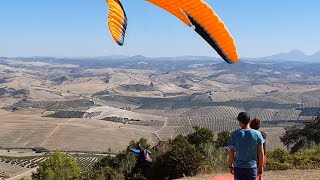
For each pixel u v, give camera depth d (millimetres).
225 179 13688
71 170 61688
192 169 15344
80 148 156500
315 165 15109
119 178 19203
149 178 15688
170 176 15523
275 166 15125
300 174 13703
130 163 22547
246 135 6633
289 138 42031
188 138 25391
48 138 170375
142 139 30156
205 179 13805
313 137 36594
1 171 121750
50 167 61062
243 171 6613
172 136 184375
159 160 15734
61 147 159000
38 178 62031
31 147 160625
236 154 6723
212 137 25688
